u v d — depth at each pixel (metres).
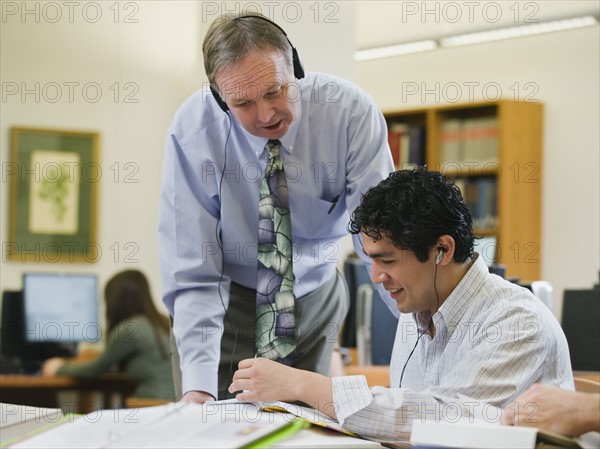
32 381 4.26
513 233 6.00
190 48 5.69
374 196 1.65
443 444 1.25
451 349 1.70
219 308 2.16
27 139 6.01
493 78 6.36
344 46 3.89
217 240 2.21
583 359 2.84
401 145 6.44
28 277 4.77
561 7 5.58
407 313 1.76
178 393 2.29
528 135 6.09
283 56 1.92
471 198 6.14
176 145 2.19
